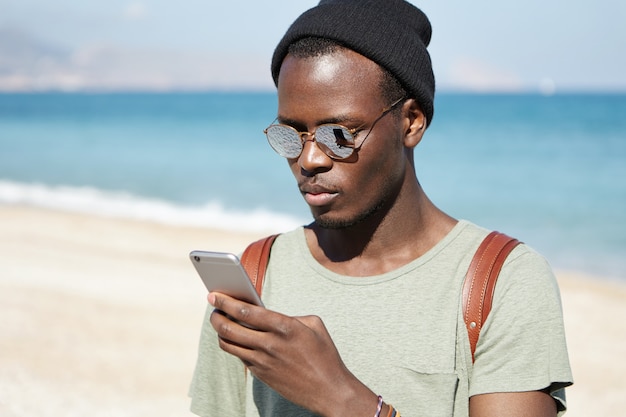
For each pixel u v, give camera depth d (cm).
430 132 5003
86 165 3509
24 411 661
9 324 903
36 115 8431
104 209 2084
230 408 224
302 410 205
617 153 3675
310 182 200
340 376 174
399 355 200
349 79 195
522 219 2103
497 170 3177
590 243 1733
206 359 225
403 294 206
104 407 679
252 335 170
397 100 202
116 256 1343
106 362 791
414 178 216
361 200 201
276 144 203
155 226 1725
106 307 993
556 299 197
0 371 750
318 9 203
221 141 4766
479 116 6594
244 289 174
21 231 1578
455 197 2534
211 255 171
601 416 695
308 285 217
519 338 193
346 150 195
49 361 785
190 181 2902
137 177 3034
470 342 197
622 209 2198
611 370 813
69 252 1362
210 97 14825
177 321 941
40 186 2688
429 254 210
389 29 200
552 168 3188
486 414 190
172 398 706
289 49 205
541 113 6981
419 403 195
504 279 199
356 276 215
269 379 174
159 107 10212
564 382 190
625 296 1159
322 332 176
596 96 13238
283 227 1809
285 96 201
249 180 2917
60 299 1023
